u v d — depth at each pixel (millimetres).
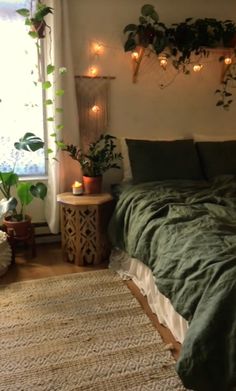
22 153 2914
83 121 2885
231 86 3271
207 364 1178
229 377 1136
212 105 3258
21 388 1467
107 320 1934
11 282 2348
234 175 2832
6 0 2625
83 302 2107
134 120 3047
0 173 2574
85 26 2760
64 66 2680
